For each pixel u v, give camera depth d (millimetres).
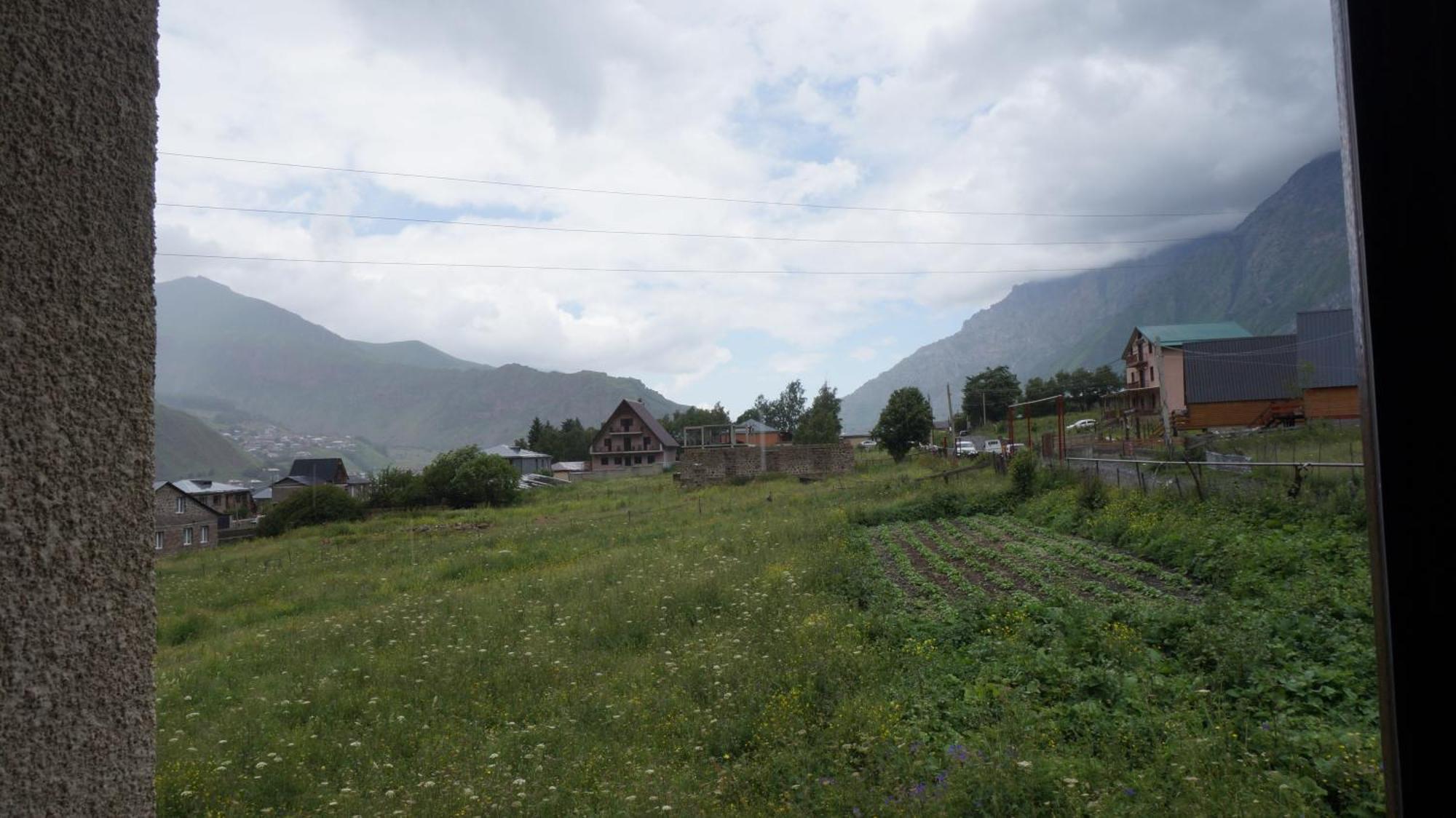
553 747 6781
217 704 8789
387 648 11227
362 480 78250
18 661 1139
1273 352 41531
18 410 1159
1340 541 10461
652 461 81625
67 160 1268
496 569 20656
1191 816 4305
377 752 6918
